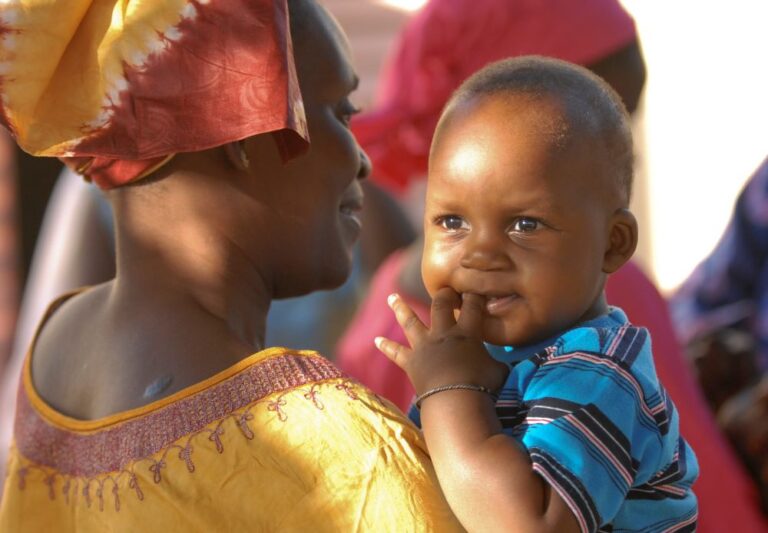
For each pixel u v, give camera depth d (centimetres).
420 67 455
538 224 247
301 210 263
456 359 243
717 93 832
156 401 231
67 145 233
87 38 232
